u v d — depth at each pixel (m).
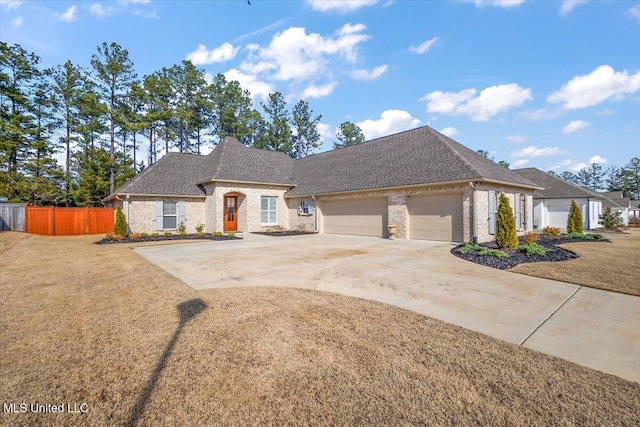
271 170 21.77
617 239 15.55
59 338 3.96
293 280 6.97
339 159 21.20
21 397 2.76
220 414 2.56
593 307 5.19
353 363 3.36
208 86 37.78
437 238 13.67
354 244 13.09
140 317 4.66
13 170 27.69
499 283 6.61
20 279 7.09
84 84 30.36
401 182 14.26
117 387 2.92
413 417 2.52
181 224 18.56
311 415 2.55
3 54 26.52
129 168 30.69
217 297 5.62
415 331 4.20
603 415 2.54
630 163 64.44
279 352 3.59
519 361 3.43
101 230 19.53
